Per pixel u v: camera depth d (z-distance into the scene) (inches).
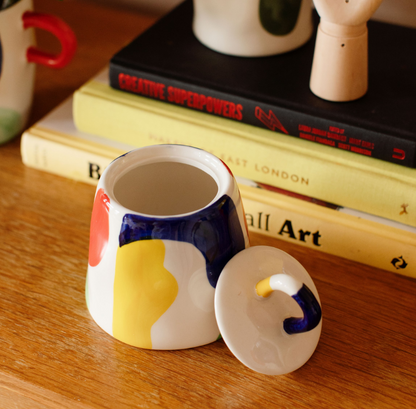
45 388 14.9
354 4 17.0
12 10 20.7
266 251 15.2
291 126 19.2
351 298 17.8
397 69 21.1
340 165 18.3
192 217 13.4
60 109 23.9
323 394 15.0
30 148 22.2
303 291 13.3
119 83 21.5
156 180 16.2
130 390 14.9
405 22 27.0
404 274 18.5
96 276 14.9
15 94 22.4
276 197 19.5
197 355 15.9
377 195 18.1
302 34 22.1
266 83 20.2
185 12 25.3
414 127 17.8
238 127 19.9
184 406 14.6
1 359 15.5
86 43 29.5
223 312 14.1
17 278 18.1
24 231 19.9
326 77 18.7
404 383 15.3
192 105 20.6
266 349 14.4
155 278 13.9
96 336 16.4
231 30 21.1
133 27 30.9
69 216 20.6
